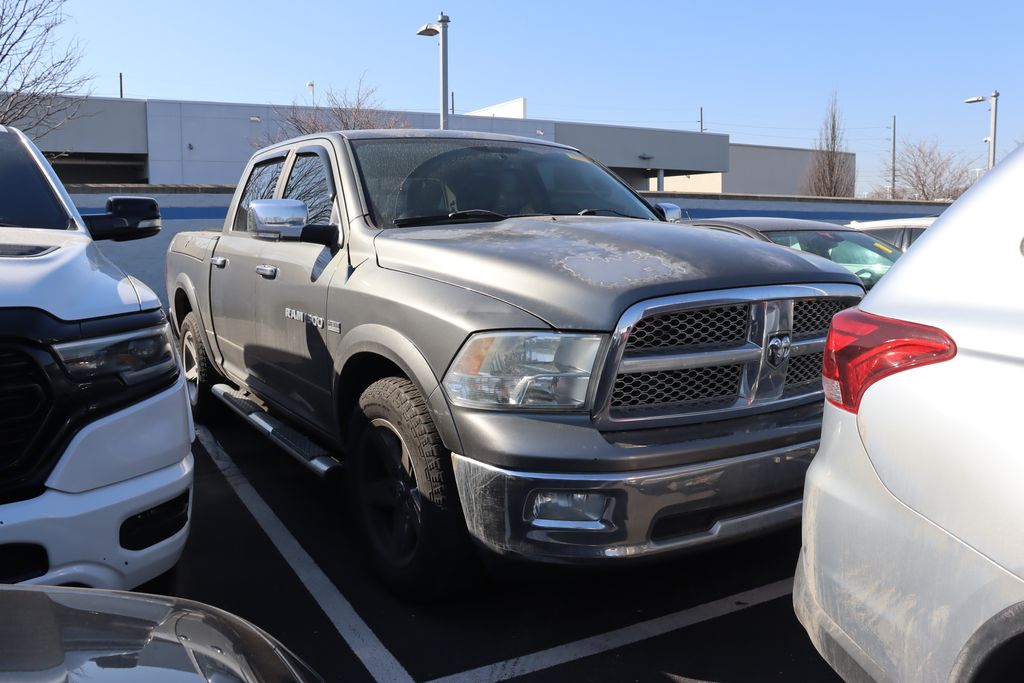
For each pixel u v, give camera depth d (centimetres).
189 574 379
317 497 484
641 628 326
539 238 343
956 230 194
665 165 4381
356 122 2922
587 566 274
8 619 152
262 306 459
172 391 280
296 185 469
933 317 186
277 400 459
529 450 275
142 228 404
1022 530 158
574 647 312
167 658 145
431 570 317
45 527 237
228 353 536
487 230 367
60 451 245
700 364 293
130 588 259
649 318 284
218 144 3531
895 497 186
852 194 4597
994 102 2838
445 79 1892
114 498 252
